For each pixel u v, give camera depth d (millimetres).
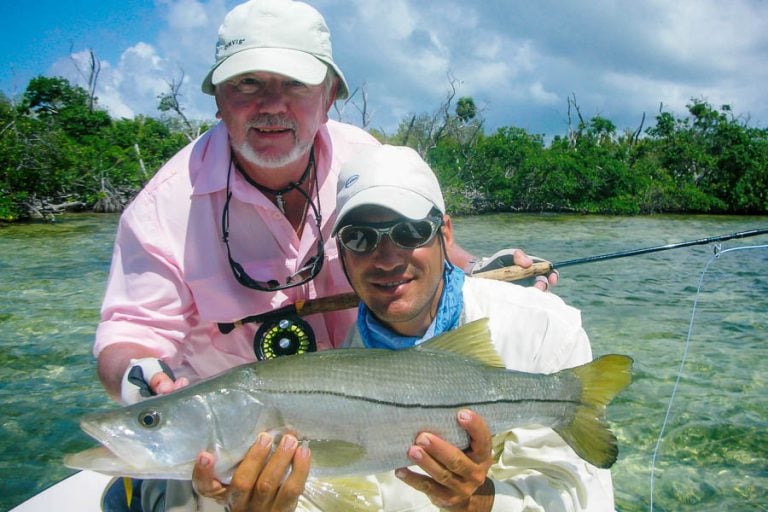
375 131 15508
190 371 1374
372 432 905
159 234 1247
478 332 968
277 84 1168
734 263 5707
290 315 1305
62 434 2131
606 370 950
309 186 1296
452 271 1074
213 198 1261
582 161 13984
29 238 7188
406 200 976
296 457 849
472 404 918
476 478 900
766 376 2609
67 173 10352
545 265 1401
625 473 1859
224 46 1172
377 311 1015
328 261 1334
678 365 2756
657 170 15375
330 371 912
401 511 1042
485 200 13984
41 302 3943
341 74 1265
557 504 977
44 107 16062
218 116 1282
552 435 1019
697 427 2129
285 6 1166
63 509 1258
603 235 8633
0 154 9203
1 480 1848
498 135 14406
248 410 892
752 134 15672
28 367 2773
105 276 4820
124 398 1041
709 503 1703
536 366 1050
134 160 12570
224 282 1282
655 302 4016
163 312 1257
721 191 14867
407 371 921
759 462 1900
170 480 1046
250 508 875
